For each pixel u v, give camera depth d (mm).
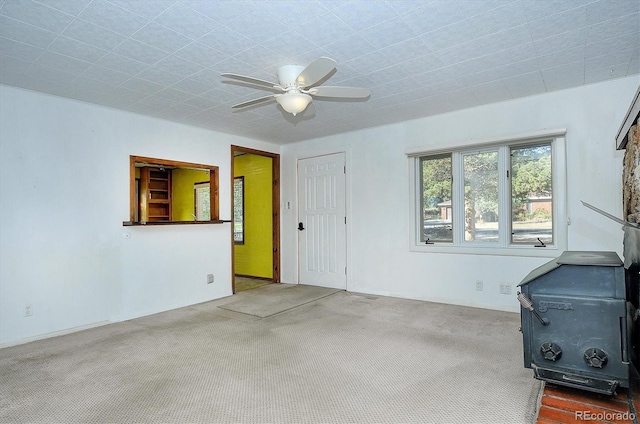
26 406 2086
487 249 4020
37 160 3336
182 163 4512
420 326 3477
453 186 4293
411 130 4535
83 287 3611
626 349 1834
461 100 3781
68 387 2314
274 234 6031
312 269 5656
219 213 4957
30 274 3275
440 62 2855
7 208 3156
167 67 2857
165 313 4148
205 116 4184
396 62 2840
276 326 3574
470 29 2354
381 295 4848
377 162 4871
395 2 2031
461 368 2523
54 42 2428
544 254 3654
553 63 2906
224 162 5059
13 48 2502
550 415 1863
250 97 3549
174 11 2078
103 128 3795
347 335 3262
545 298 2006
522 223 3889
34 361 2750
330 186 5402
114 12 2078
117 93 3410
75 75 2980
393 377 2404
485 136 3961
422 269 4496
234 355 2828
